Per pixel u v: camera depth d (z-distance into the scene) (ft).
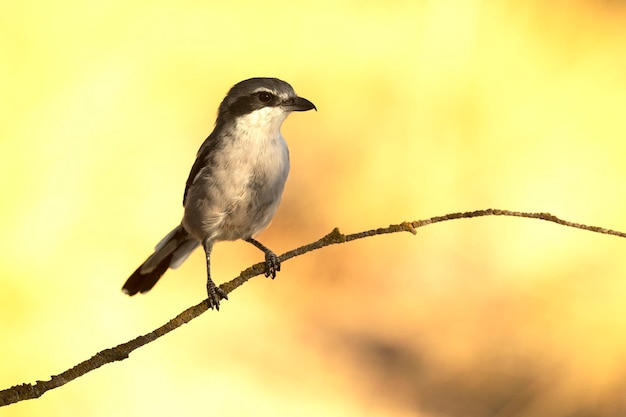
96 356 13.74
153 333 14.33
